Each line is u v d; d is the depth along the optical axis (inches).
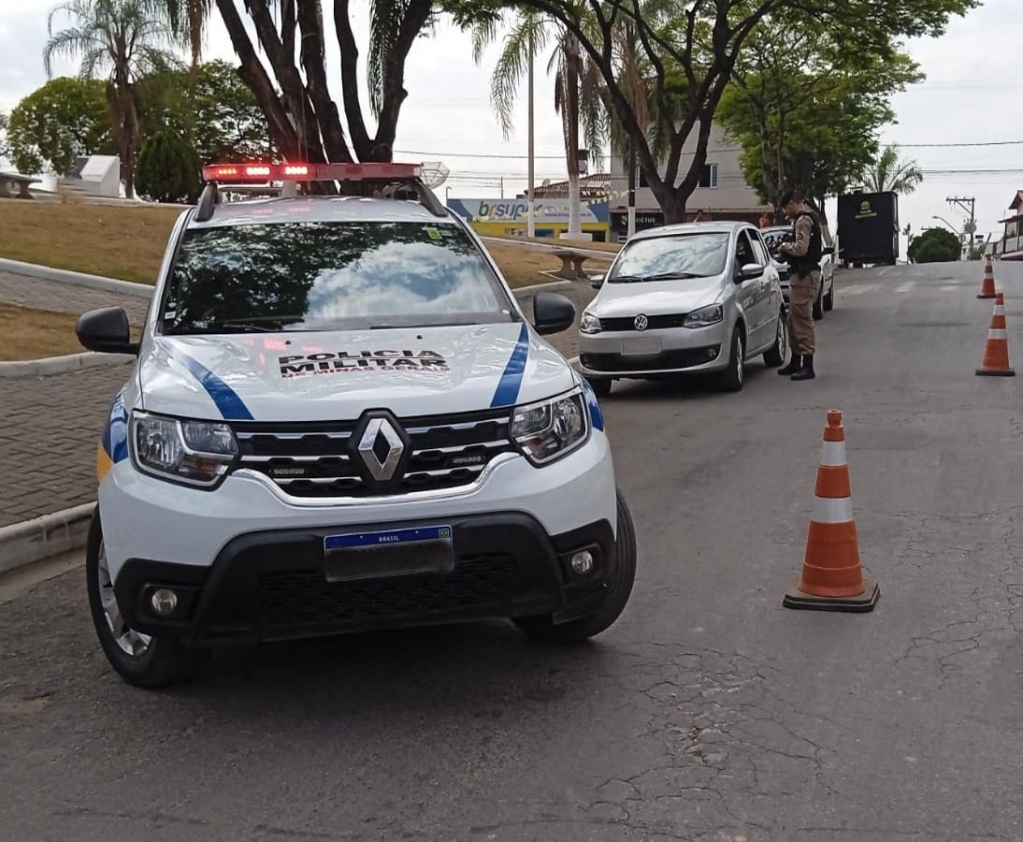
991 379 484.4
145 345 200.1
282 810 148.9
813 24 973.8
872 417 408.5
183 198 1557.6
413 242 233.1
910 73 1627.7
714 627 210.1
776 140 1722.4
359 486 162.4
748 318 510.9
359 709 179.3
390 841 140.4
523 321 215.0
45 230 815.7
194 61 581.9
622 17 1047.0
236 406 165.0
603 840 138.6
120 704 184.9
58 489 304.2
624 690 183.0
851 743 162.4
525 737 167.3
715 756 159.5
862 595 218.4
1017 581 228.1
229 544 159.2
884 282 1269.7
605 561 177.8
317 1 556.4
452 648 203.0
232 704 183.3
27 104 2432.3
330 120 561.6
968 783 150.0
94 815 149.6
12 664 204.1
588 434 181.0
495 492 165.5
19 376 437.4
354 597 163.2
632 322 481.4
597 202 2591.0
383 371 175.8
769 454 356.5
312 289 216.5
